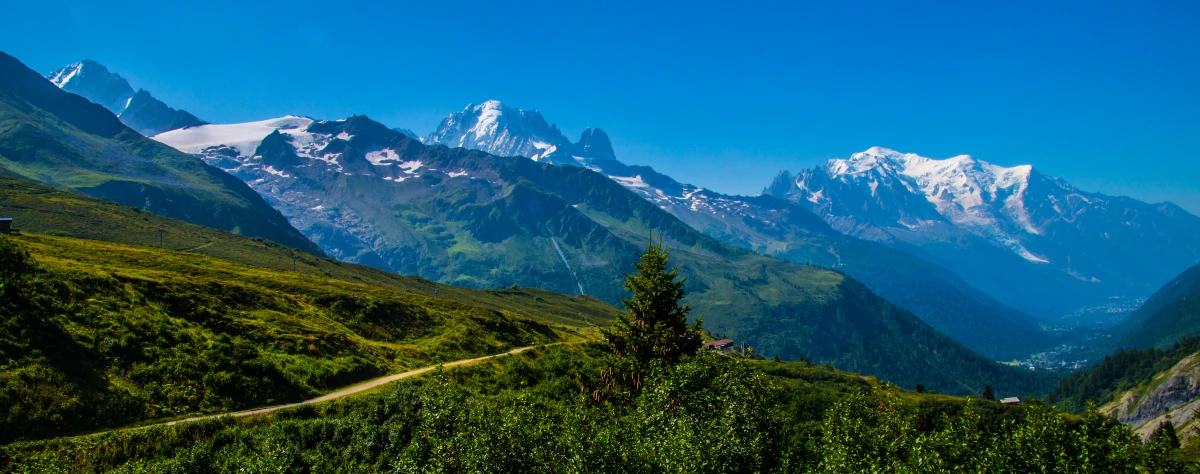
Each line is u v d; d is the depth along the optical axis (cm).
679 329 5125
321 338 9100
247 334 8375
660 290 5109
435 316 13275
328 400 7100
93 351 6238
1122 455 2658
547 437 2969
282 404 6769
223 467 4741
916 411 3362
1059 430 2802
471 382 8906
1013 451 2814
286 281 13275
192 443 5297
